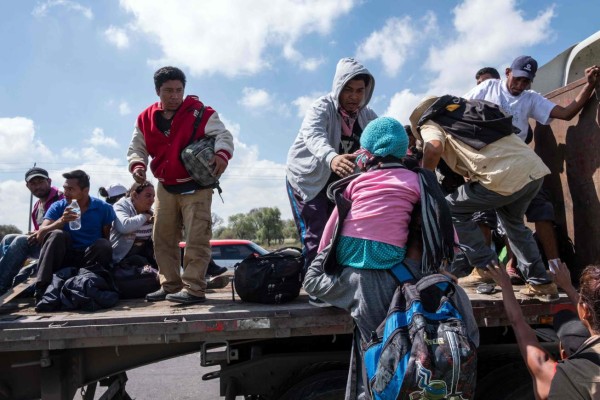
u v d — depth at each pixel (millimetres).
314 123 3156
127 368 2963
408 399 2100
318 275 2666
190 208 3324
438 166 3619
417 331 2135
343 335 3213
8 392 2891
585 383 1995
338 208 2529
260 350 3160
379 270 2443
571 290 2686
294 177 3316
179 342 2770
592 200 3338
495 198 3113
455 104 3250
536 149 3975
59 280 3215
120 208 4266
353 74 3133
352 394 2479
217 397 5816
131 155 3551
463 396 2104
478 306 2861
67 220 3562
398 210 2455
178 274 3527
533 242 3115
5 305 3320
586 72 3283
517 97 3768
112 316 2805
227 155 3346
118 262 3875
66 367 2873
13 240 3557
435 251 2361
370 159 2586
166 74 3314
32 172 4992
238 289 3172
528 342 2377
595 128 3305
